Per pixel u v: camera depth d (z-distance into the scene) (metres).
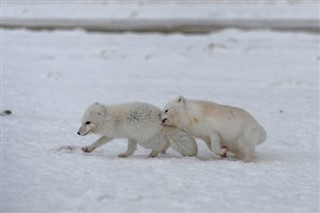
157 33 39.19
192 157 10.15
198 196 7.53
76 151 10.45
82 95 18.58
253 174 8.88
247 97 18.41
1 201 7.17
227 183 8.29
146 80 22.72
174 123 10.07
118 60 28.70
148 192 7.66
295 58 29.16
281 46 33.16
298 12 51.06
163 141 10.26
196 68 26.36
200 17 48.66
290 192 7.91
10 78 22.20
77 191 7.68
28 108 15.80
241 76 23.98
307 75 24.22
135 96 18.41
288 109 16.11
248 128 9.94
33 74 23.62
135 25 43.56
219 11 52.09
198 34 38.75
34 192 7.59
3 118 13.82
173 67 26.69
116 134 10.16
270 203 7.34
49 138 11.66
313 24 43.56
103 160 9.71
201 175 8.71
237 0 59.19
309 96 18.78
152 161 9.69
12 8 52.38
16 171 8.73
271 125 13.66
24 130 12.42
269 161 10.01
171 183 8.20
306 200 7.54
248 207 7.12
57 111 15.38
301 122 14.04
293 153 10.85
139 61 28.48
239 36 37.44
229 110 10.04
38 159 9.62
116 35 37.91
